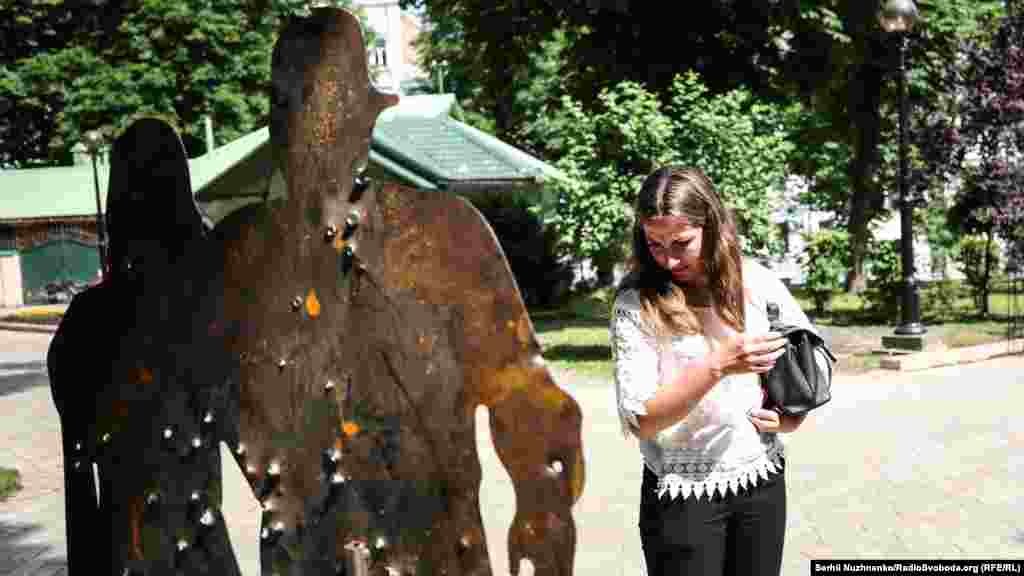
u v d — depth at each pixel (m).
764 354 2.31
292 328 2.65
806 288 18.53
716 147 12.26
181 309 2.86
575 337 15.42
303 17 2.58
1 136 31.77
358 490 2.57
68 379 3.09
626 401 2.42
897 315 16.52
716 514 2.51
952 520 5.23
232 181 16.94
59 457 7.88
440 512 2.47
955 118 15.42
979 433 7.43
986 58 14.88
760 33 17.42
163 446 2.91
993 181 14.68
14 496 6.49
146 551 2.96
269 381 2.70
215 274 2.79
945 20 18.91
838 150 26.83
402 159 15.92
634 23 18.09
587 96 19.34
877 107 22.89
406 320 2.46
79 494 3.12
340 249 2.55
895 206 28.16
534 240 21.72
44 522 5.79
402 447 2.50
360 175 2.52
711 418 2.48
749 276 2.57
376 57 32.47
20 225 29.45
